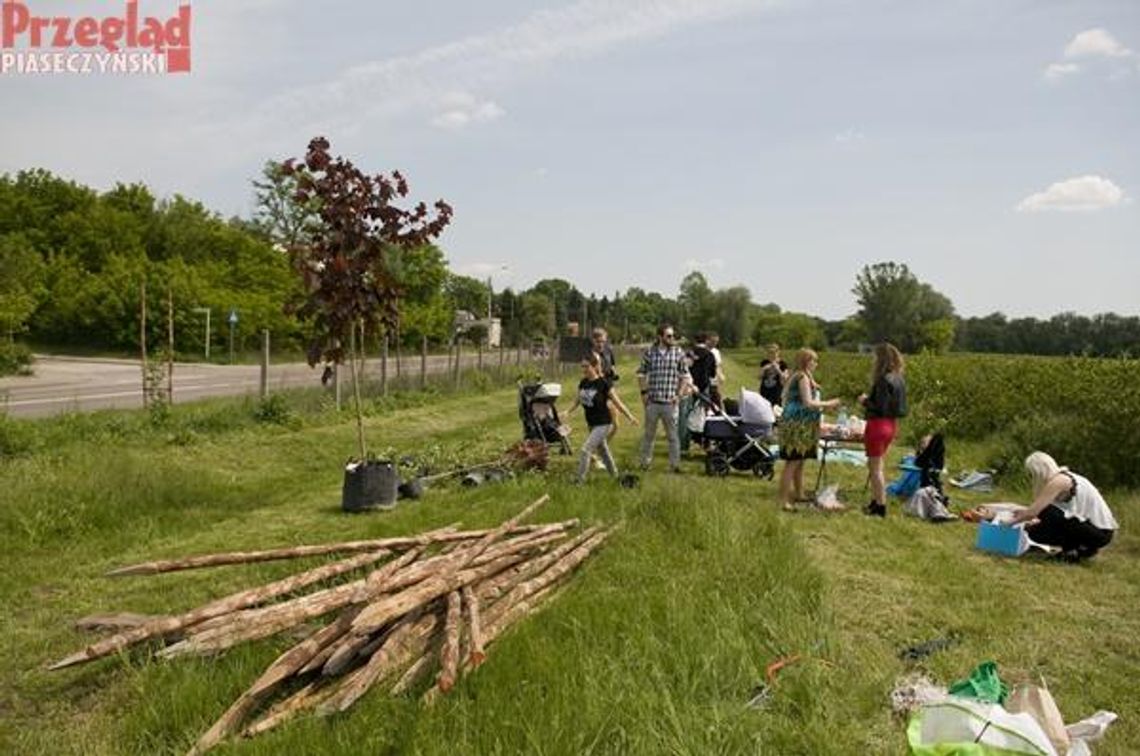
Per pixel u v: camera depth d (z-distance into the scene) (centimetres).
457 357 2498
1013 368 1681
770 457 1139
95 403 1884
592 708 393
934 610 604
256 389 2353
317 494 990
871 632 559
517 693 414
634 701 405
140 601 587
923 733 376
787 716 427
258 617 458
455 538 664
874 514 930
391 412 1784
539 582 571
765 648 498
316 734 367
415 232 943
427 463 1131
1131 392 1099
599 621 512
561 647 471
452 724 382
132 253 5775
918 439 1584
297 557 600
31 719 421
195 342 4438
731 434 1145
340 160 911
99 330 4347
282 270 5794
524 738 371
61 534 740
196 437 1224
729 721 402
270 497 963
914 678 477
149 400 1639
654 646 473
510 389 2702
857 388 2502
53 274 4541
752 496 1017
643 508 818
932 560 741
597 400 1004
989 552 780
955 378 1856
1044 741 358
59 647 506
